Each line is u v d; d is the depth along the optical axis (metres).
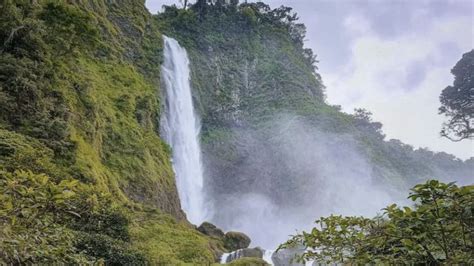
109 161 23.20
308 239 3.68
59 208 4.85
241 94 58.00
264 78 60.88
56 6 20.39
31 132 16.12
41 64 18.39
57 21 20.22
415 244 2.97
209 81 55.31
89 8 33.00
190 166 42.84
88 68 28.16
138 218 18.69
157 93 38.66
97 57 31.52
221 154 49.50
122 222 13.65
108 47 33.19
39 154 14.29
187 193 40.22
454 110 41.03
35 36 18.56
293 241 3.84
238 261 18.11
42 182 4.43
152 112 34.25
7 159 12.70
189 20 60.19
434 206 2.89
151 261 13.72
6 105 15.79
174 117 41.84
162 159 30.11
